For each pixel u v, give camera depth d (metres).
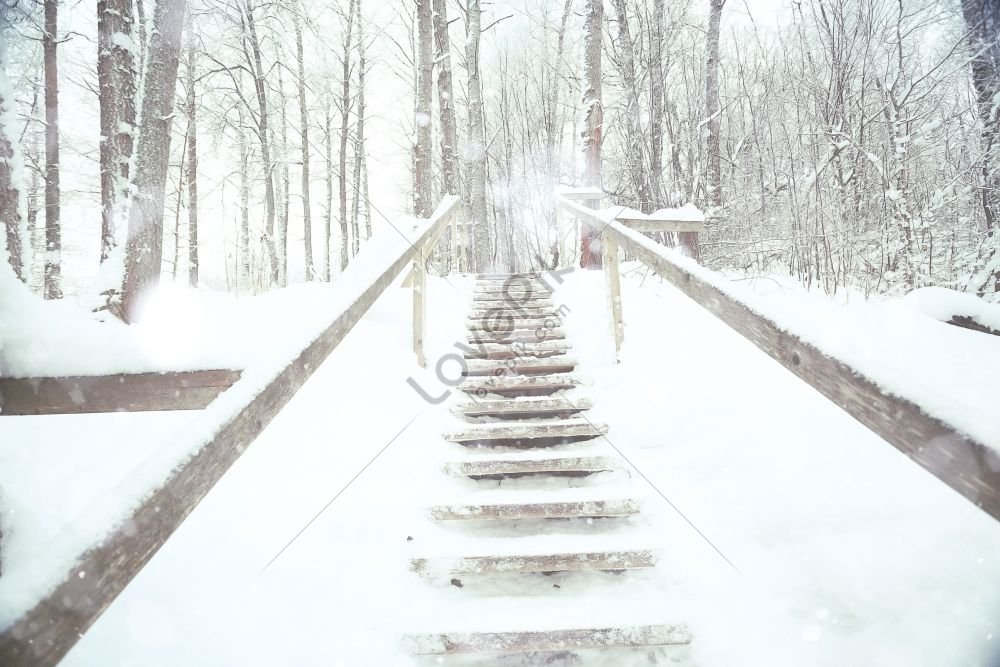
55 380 1.76
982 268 4.89
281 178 18.38
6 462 2.21
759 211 6.64
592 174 6.84
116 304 4.77
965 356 2.72
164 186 5.20
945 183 5.77
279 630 1.57
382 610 1.72
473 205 12.70
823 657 1.43
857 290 4.74
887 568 1.61
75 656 1.42
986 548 1.57
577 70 17.03
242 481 2.09
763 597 1.67
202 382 1.82
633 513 2.17
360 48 16.66
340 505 2.09
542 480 2.60
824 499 1.90
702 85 8.77
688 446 2.47
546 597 1.83
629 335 3.64
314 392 2.68
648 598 1.79
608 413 2.89
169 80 5.28
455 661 1.64
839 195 5.67
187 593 1.64
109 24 5.25
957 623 1.41
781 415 2.37
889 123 5.66
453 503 2.18
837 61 6.05
